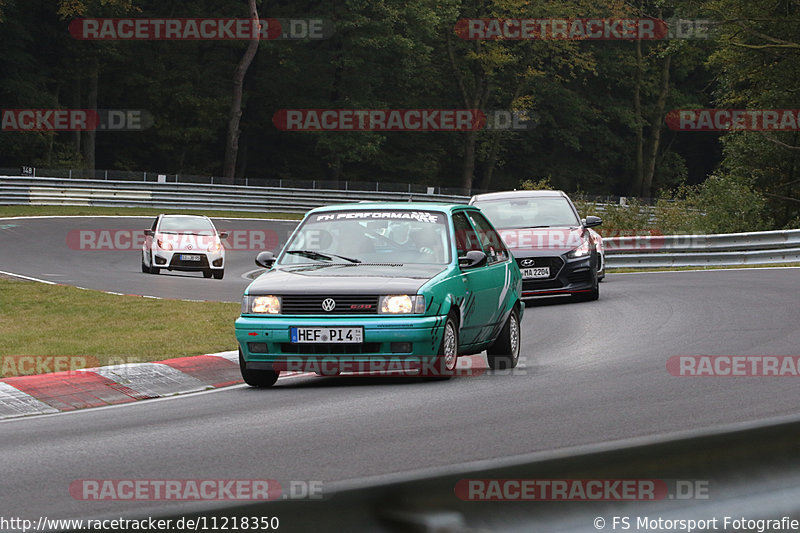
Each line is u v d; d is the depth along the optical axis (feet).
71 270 221.05
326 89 610.65
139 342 104.99
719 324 115.03
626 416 61.05
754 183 331.57
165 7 581.94
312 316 78.43
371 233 87.56
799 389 70.64
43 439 60.54
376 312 77.82
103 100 595.47
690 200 296.30
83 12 536.83
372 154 611.88
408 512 18.33
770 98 330.95
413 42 595.88
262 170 634.43
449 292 80.28
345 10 581.12
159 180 463.83
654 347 98.43
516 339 94.43
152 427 63.57
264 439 57.00
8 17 524.52
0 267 222.69
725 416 60.29
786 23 327.88
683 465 21.70
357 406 68.64
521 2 586.04
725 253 225.97
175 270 223.10
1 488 46.03
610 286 177.58
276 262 86.89
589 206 289.94
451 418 62.18
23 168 435.12
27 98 539.70
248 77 615.98
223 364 92.43
